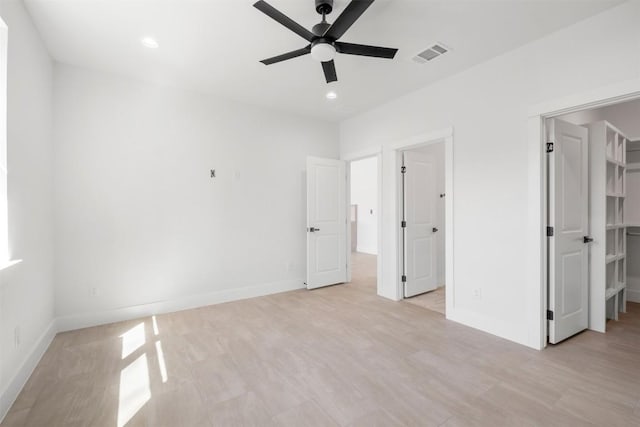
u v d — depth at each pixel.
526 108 2.60
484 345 2.60
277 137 4.33
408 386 2.00
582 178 2.90
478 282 2.97
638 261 3.82
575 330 2.79
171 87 3.51
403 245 4.02
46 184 2.68
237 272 3.99
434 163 4.39
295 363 2.31
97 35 2.48
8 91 1.89
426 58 2.84
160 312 3.43
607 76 2.16
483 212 2.92
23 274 2.10
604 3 2.08
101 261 3.12
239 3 2.10
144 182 3.35
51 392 1.95
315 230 4.48
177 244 3.55
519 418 1.68
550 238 2.59
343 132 4.84
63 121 2.93
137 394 1.93
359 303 3.82
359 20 2.27
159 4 2.11
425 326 3.04
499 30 2.40
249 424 1.65
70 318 2.96
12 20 1.95
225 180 3.89
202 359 2.38
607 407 1.77
